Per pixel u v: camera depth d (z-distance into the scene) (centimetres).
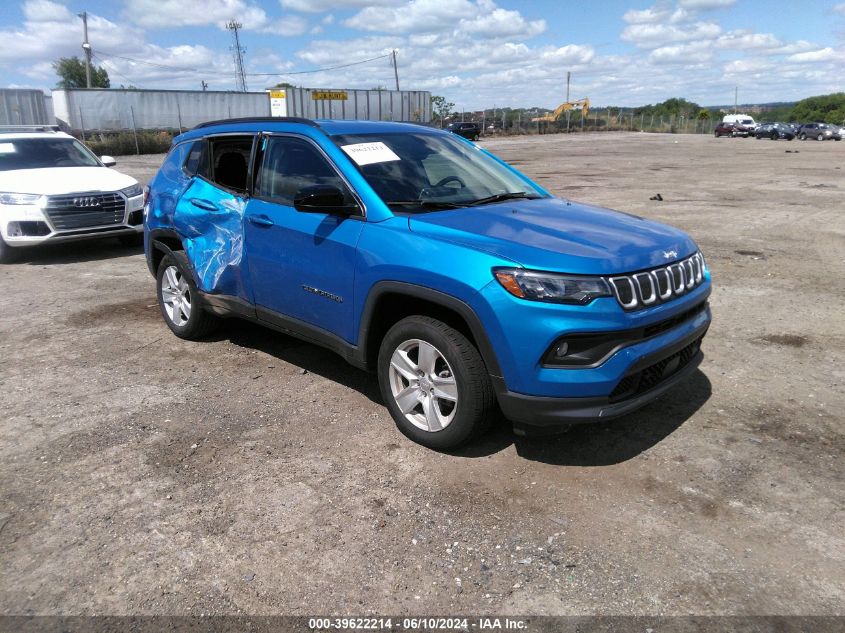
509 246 327
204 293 514
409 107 5184
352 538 296
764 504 315
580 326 306
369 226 376
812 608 250
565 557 281
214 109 4097
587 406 316
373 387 461
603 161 2661
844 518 304
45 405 436
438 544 291
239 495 330
